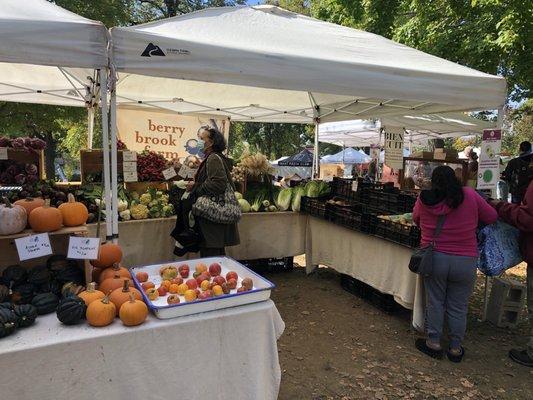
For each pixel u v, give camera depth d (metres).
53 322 2.03
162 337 2.01
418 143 17.11
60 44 2.49
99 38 2.59
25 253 2.17
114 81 2.76
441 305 3.36
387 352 3.54
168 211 4.62
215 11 4.29
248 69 3.07
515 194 7.23
